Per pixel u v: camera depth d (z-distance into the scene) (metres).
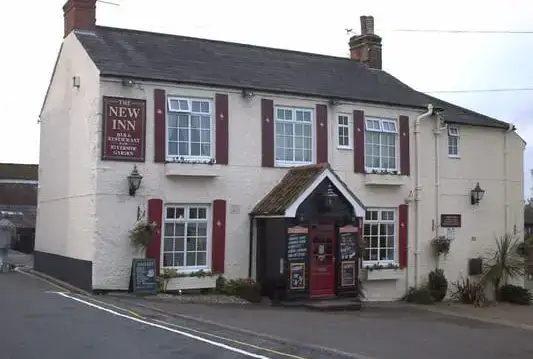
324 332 12.30
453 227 22.80
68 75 19.80
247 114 18.92
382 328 13.45
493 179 24.09
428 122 22.50
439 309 19.56
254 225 18.84
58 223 20.52
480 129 23.88
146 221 17.23
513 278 23.92
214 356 9.29
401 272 21.33
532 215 36.25
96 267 16.64
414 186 21.89
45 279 20.08
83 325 11.66
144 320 12.63
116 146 16.95
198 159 18.11
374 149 21.27
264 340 11.05
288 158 19.66
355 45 25.28
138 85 17.30
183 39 21.00
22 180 47.66
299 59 23.03
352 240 18.92
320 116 20.09
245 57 21.36
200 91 18.20
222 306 15.96
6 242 23.06
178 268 17.75
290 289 17.59
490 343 12.12
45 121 23.28
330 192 18.25
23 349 9.43
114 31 19.91
